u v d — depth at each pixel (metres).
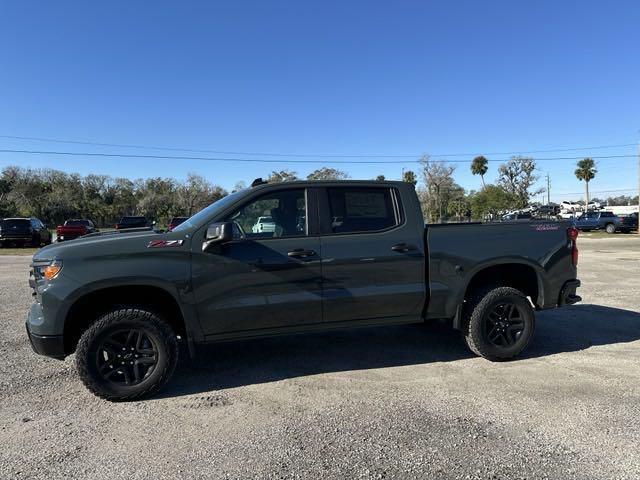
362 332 6.45
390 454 3.26
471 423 3.71
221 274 4.42
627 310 7.79
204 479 3.00
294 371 4.97
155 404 4.18
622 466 3.08
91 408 4.12
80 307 4.33
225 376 4.85
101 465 3.18
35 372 5.05
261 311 4.53
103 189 81.69
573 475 2.98
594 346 5.74
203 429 3.69
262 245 4.56
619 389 4.36
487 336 5.14
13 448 3.43
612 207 83.00
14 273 13.77
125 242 4.30
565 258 5.43
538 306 5.43
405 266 4.91
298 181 4.81
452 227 5.12
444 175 74.69
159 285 4.27
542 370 4.89
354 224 4.88
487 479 2.96
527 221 5.42
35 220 29.39
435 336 6.22
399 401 4.15
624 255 18.06
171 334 4.34
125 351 4.27
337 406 4.07
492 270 5.40
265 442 3.46
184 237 4.41
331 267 4.70
